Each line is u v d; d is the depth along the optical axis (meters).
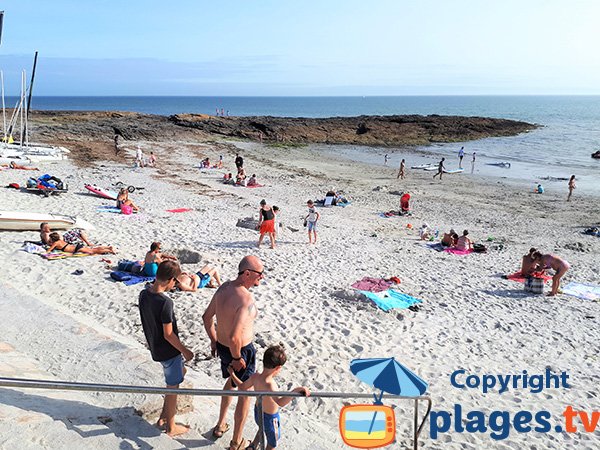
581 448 6.61
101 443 4.28
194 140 49.84
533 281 12.98
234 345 4.66
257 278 4.84
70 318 7.70
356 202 25.98
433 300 12.08
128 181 26.02
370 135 60.81
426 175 36.78
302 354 8.78
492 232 20.91
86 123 52.94
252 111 179.50
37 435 4.17
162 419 4.98
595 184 34.12
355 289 12.13
